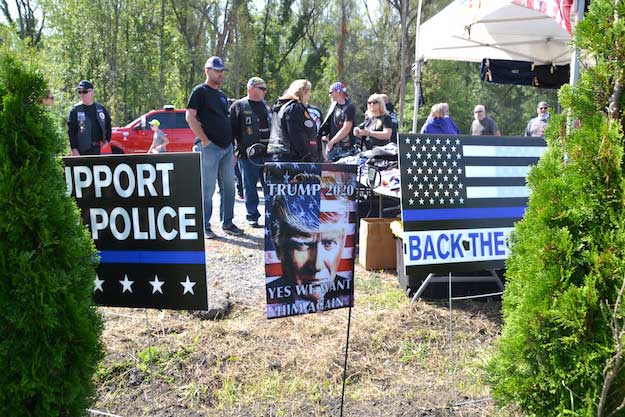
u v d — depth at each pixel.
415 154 3.59
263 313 4.49
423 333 4.06
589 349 2.06
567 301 2.05
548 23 8.49
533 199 2.25
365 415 2.93
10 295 2.08
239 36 35.25
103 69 29.80
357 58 33.06
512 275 2.42
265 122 7.62
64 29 29.75
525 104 32.34
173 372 3.38
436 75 30.44
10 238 2.06
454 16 8.55
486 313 4.51
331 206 3.05
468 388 3.25
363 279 5.54
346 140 7.87
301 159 6.40
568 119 2.27
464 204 3.68
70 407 2.28
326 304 3.07
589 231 2.11
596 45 2.12
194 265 2.96
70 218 2.21
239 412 2.97
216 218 8.89
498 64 10.04
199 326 4.12
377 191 5.57
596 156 2.08
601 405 1.94
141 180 2.97
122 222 3.02
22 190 2.08
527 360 2.29
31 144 2.13
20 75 2.10
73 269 2.21
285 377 3.37
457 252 3.66
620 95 2.10
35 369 2.11
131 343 3.76
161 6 33.91
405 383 3.33
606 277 2.04
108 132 8.34
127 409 2.99
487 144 3.76
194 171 2.91
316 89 37.56
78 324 2.18
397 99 32.34
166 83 35.81
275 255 2.94
